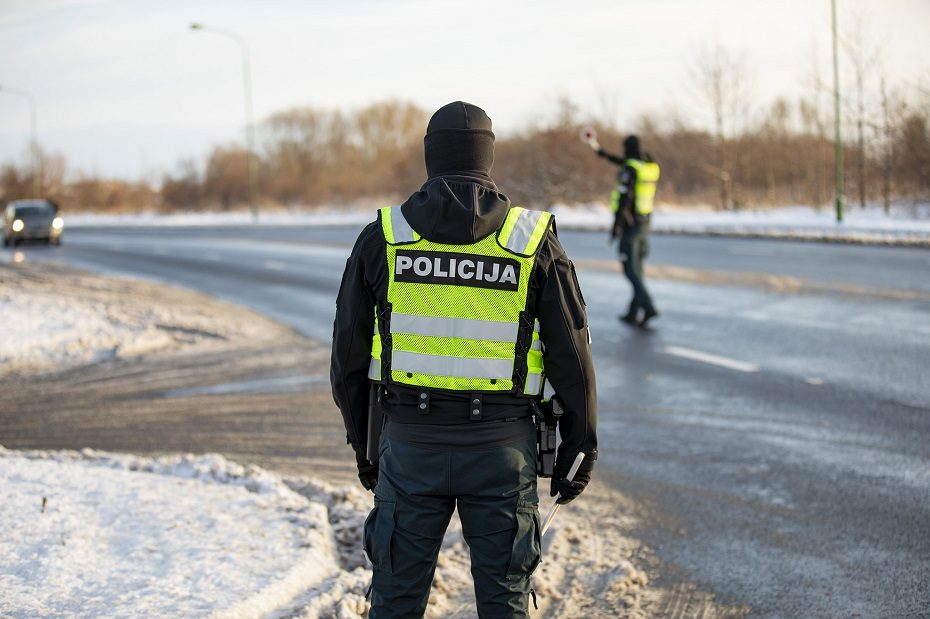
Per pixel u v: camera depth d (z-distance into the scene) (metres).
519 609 3.56
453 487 3.56
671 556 6.07
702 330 14.10
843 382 10.58
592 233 33.53
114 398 11.53
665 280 19.44
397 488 3.61
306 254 30.23
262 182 82.06
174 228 55.56
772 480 7.51
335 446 9.02
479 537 3.58
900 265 19.72
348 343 3.73
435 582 5.53
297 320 17.58
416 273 3.60
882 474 7.51
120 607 4.59
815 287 17.33
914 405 9.49
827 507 6.85
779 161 51.69
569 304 3.60
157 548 5.37
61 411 10.88
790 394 10.21
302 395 11.38
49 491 6.29
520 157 51.09
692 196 51.66
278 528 5.77
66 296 20.05
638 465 8.08
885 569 5.73
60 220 40.47
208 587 4.87
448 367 3.56
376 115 91.00
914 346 12.17
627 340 13.64
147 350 14.96
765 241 27.22
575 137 49.81
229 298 21.08
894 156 39.25
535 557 3.60
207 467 7.25
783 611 5.23
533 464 3.66
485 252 3.59
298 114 89.50
